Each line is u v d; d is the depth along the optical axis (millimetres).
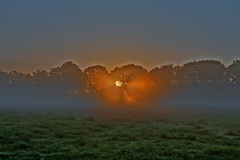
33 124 41094
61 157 21578
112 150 24328
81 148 25000
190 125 48094
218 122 53156
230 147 26266
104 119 54375
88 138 30328
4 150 23469
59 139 29516
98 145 26562
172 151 24016
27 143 26312
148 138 31641
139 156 22156
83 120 50156
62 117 56625
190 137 31703
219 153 23875
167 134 34312
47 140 28625
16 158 20875
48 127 38594
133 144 27203
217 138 32500
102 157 21828
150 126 44344
